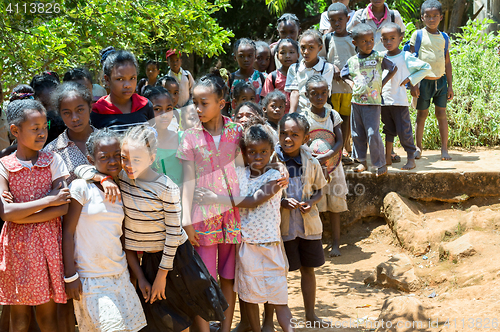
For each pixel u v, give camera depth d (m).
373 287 4.42
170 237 2.71
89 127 3.33
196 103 3.04
